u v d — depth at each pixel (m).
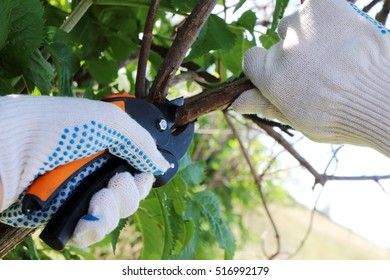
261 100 0.85
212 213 1.39
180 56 0.84
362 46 0.80
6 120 0.67
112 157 0.76
